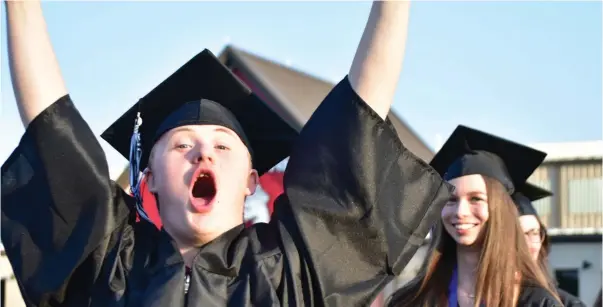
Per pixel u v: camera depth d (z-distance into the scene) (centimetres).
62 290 345
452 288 537
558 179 1675
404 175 362
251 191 381
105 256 351
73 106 358
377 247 354
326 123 359
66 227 349
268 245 359
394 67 357
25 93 350
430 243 553
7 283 1128
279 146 417
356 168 350
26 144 354
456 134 610
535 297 504
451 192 374
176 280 338
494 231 520
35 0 357
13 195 353
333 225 353
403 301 550
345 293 346
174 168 357
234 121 383
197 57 399
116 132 423
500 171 599
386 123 357
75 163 348
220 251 351
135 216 381
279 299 342
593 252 1512
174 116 377
